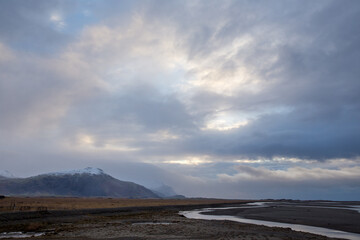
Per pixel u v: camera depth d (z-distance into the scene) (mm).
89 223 43500
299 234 33438
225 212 82500
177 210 94938
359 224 48094
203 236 29859
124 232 32594
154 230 34469
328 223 49500
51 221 44219
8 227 36938
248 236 30156
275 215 68562
